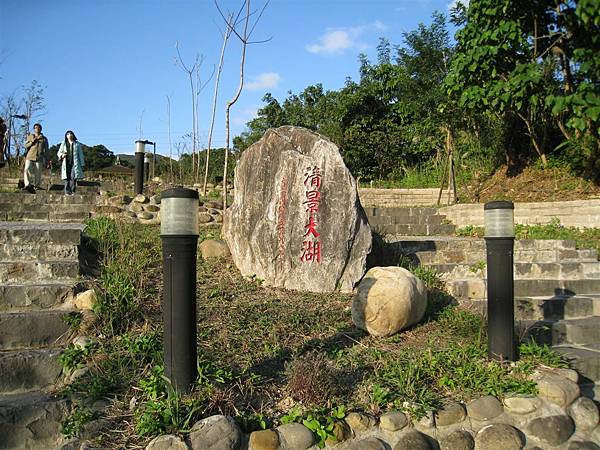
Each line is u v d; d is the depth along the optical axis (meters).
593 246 7.75
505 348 3.98
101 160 30.27
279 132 6.09
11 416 3.11
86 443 2.89
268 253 5.79
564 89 9.49
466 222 9.99
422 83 13.74
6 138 16.34
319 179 5.68
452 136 12.20
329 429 3.12
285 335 4.44
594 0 6.56
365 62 17.84
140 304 4.46
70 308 4.29
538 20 8.84
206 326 4.40
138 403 3.15
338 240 5.61
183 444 2.79
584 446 3.55
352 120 17.45
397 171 16.17
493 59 8.55
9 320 3.87
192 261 3.12
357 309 4.60
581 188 9.80
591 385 4.32
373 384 3.59
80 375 3.43
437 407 3.46
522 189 10.70
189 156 17.12
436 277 6.11
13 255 5.04
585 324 5.13
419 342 4.52
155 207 9.12
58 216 8.78
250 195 6.08
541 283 6.17
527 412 3.59
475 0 8.74
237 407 3.23
